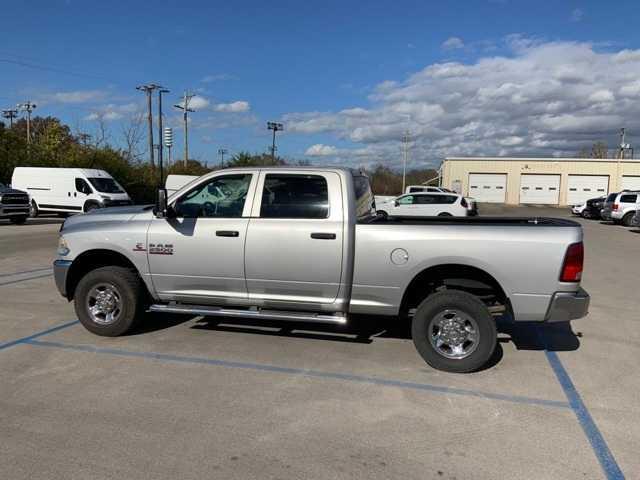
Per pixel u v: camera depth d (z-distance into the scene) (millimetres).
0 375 4820
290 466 3365
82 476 3209
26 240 16000
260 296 5504
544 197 56344
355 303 5293
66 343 5758
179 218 5688
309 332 6293
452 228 5051
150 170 43531
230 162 53469
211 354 5473
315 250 5246
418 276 5199
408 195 24641
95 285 5906
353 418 4062
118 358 5309
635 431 3938
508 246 4887
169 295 5785
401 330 6422
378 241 5137
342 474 3287
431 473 3320
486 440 3756
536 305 4895
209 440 3674
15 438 3666
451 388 4691
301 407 4238
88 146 38562
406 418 4082
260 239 5371
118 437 3695
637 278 10867
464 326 5047
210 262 5543
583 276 11102
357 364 5250
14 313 7008
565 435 3854
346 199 5254
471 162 57719
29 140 41750
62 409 4129
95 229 5898
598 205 33812
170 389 4551
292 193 5406
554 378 4996
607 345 6102
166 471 3277
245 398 4395
